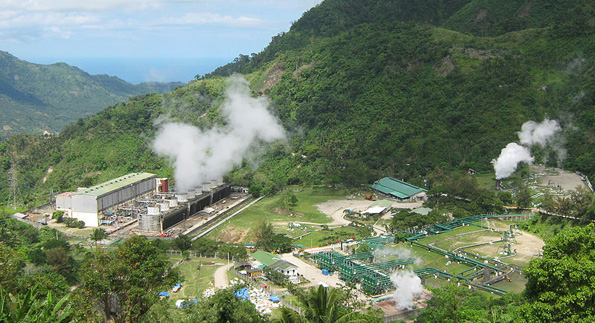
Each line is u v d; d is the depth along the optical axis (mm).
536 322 76625
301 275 148000
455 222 194375
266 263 154375
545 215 186500
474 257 157875
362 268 145000
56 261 140500
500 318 91750
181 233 197250
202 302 87625
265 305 124062
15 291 92250
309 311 76312
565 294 76125
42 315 70812
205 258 165375
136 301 92750
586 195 180125
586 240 80062
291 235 191875
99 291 90062
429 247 168750
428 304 112500
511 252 161125
